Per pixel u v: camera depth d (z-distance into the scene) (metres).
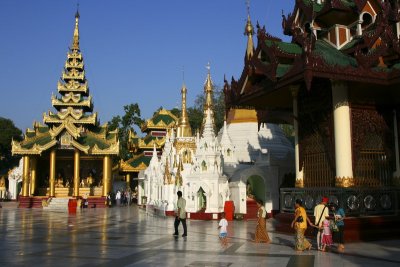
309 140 19.98
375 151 18.81
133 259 13.61
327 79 18.53
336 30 20.05
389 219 17.92
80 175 66.12
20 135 108.56
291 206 20.56
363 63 16.84
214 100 73.69
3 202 65.94
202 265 12.45
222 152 35.12
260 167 31.75
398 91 18.48
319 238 15.41
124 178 78.69
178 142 39.06
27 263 12.94
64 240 19.08
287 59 19.06
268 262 12.84
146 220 31.59
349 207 17.45
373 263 12.44
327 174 18.70
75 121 64.50
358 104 18.61
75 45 70.94
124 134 89.69
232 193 32.09
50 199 56.12
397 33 19.92
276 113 25.22
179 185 34.84
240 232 21.91
